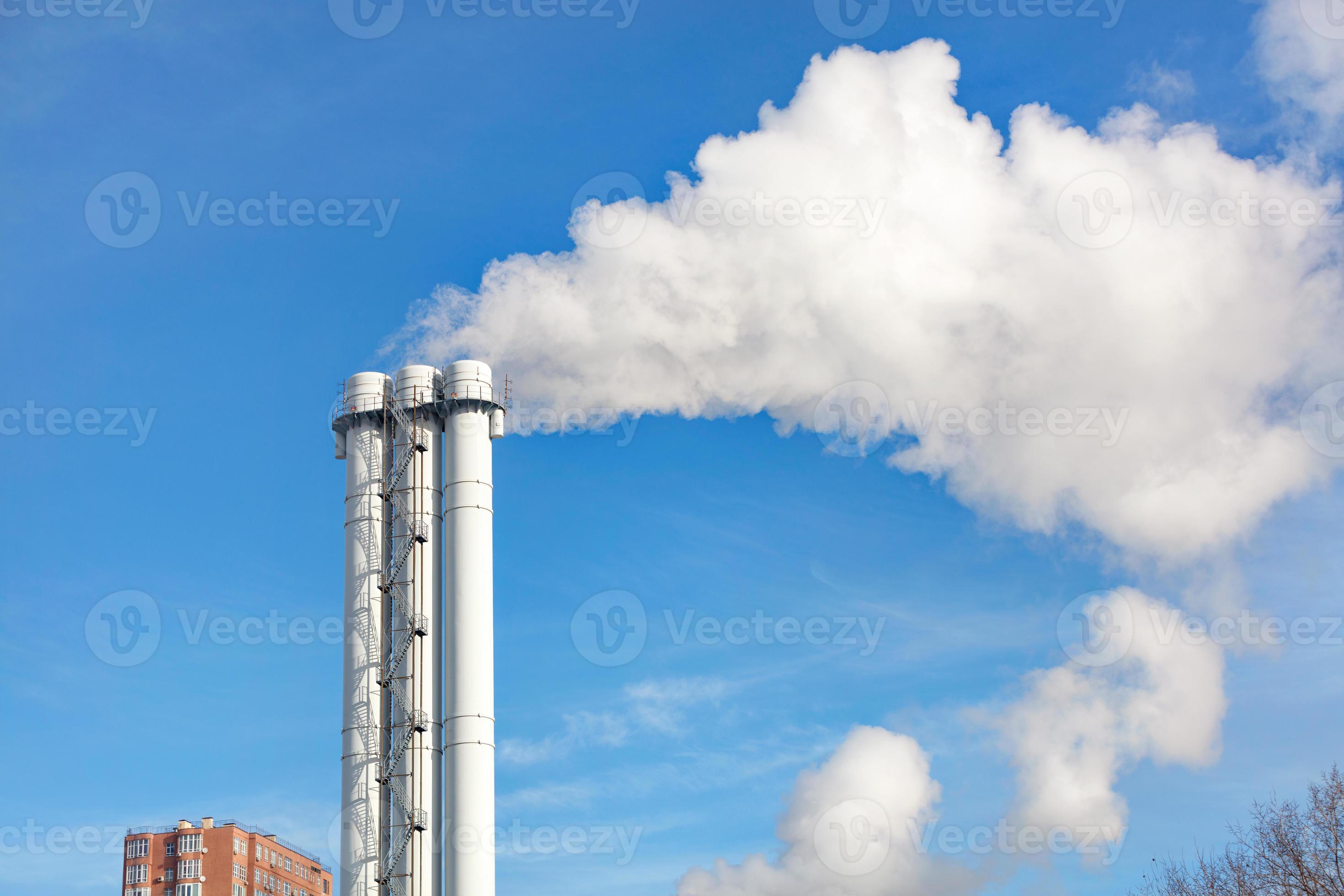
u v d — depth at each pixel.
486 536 88.06
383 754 83.44
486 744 83.81
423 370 91.62
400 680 84.75
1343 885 65.56
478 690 84.56
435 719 84.81
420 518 88.19
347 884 81.50
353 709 84.62
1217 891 69.62
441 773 84.38
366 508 88.56
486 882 81.44
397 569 87.12
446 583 87.31
